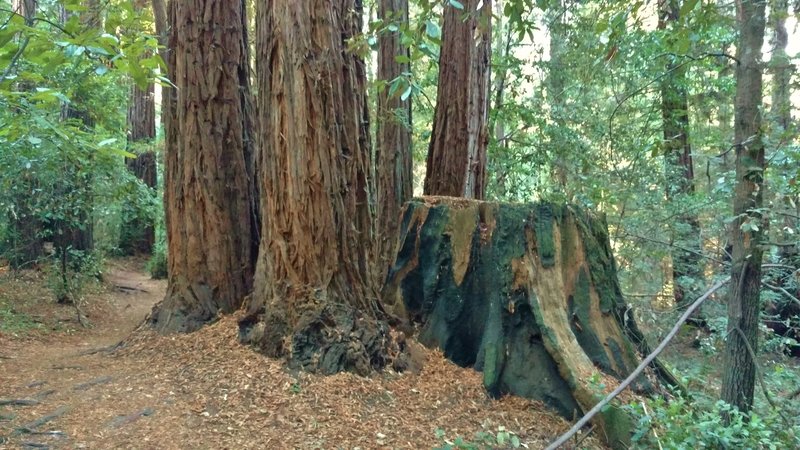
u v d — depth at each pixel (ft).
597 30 14.37
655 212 31.68
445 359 19.40
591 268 19.58
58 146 13.47
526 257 19.06
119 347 21.84
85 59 13.15
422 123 56.49
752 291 16.02
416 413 16.17
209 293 22.45
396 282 21.53
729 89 32.48
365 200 19.71
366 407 15.93
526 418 16.70
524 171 45.42
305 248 18.15
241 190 23.54
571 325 18.75
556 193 38.47
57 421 14.65
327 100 18.33
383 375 17.63
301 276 18.20
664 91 32.35
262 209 19.57
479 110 30.71
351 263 18.84
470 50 29.94
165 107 23.54
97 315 36.60
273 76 18.60
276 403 15.57
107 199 33.24
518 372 17.99
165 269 57.06
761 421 14.87
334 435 14.39
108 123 34.24
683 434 14.33
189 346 19.88
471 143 30.48
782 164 16.65
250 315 19.39
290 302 18.13
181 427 14.40
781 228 20.39
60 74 22.17
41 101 13.05
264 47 18.85
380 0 35.29
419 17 12.35
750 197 15.62
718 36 27.66
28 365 20.34
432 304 20.42
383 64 36.04
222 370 17.42
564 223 19.86
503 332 18.66
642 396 17.34
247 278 23.31
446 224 20.75
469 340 19.66
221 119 23.18
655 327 29.14
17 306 33.17
